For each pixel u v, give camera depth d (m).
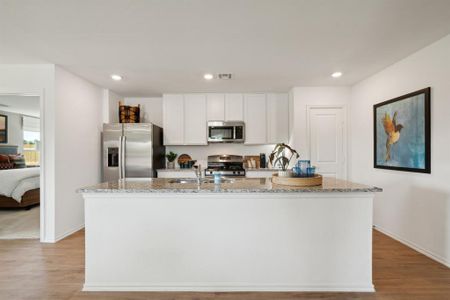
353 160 4.23
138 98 5.08
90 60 3.08
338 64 3.24
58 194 3.30
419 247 2.88
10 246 3.12
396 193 3.23
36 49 2.74
